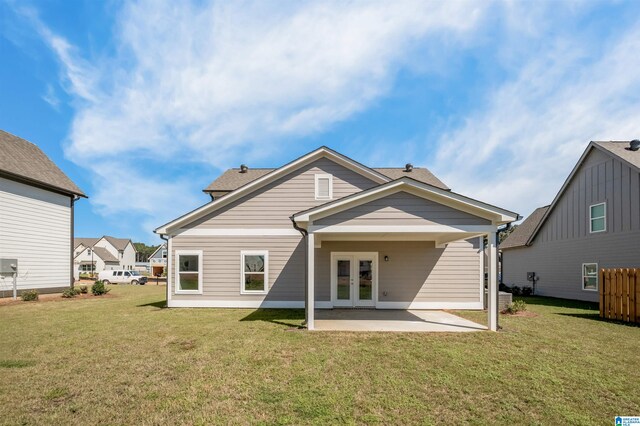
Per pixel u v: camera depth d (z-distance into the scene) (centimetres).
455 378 505
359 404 416
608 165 1527
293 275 1254
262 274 1255
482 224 845
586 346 689
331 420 377
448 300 1251
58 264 1806
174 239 1270
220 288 1253
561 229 1812
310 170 1288
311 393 449
